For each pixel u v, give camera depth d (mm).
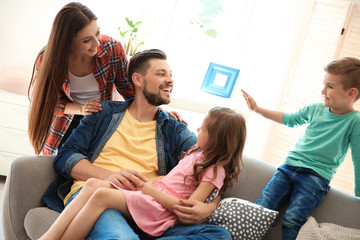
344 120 1853
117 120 1908
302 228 1756
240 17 3732
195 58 3785
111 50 2031
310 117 2018
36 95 1884
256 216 1668
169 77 1894
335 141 1850
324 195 1875
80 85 2090
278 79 3586
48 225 1601
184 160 1807
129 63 1983
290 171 1914
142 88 1891
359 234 1741
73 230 1424
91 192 1531
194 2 3711
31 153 2920
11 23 3225
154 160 1895
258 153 3664
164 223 1579
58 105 2002
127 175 1642
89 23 1842
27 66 3324
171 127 1967
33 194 1730
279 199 1885
